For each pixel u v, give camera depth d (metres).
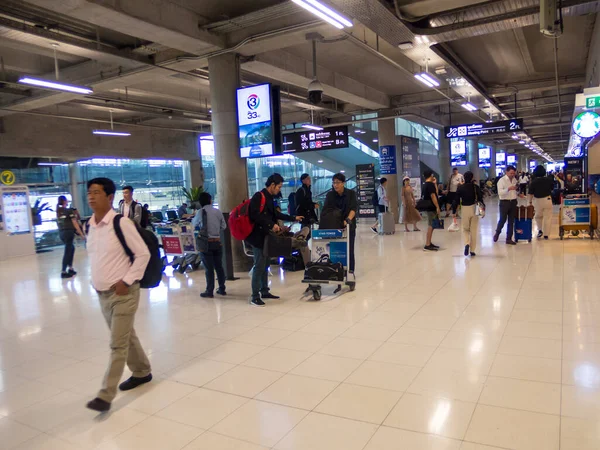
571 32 8.73
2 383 3.54
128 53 7.66
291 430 2.61
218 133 7.68
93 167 16.23
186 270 8.12
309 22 6.54
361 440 2.46
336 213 5.82
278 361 3.65
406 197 12.20
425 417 2.66
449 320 4.41
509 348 3.62
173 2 6.38
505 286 5.59
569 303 4.73
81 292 6.91
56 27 6.80
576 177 12.67
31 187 14.27
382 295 5.54
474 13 6.11
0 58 8.45
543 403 2.73
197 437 2.59
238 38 7.25
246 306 5.42
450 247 8.91
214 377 3.41
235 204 7.70
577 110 7.66
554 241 8.87
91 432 2.72
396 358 3.56
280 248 5.21
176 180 19.47
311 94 7.82
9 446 2.61
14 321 5.39
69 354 4.15
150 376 3.39
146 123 16.19
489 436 2.42
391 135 14.78
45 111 13.05
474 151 24.88
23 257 11.74
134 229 3.02
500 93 12.58
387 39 6.69
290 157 23.56
